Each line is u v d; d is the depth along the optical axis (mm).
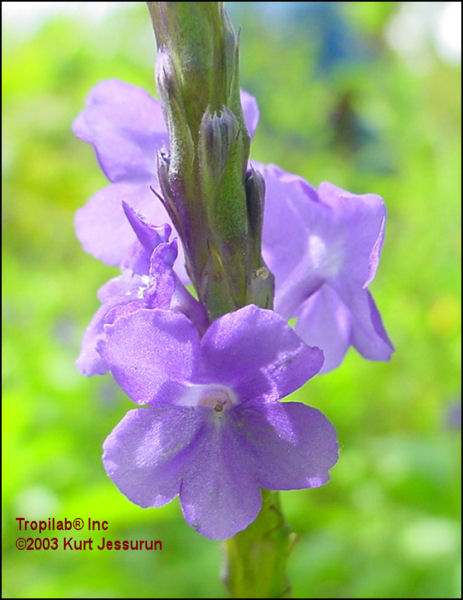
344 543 102
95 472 126
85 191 242
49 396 152
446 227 160
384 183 181
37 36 258
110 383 150
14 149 236
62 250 238
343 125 223
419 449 114
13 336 180
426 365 152
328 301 52
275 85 227
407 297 164
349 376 148
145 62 269
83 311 199
